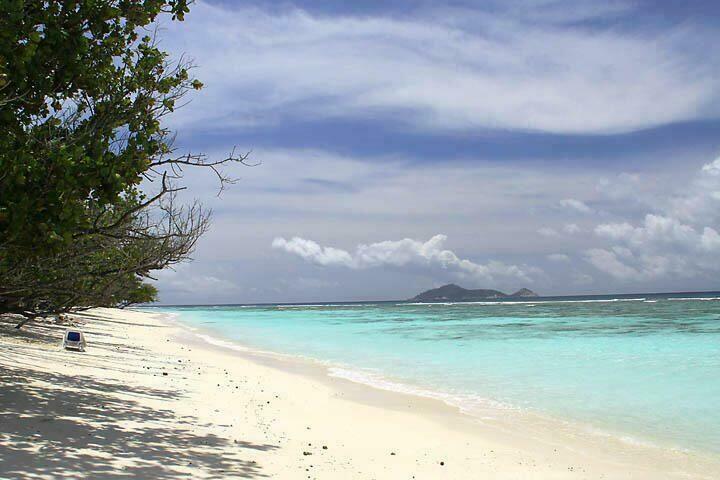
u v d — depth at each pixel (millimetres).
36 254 8141
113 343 28516
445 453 11039
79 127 10180
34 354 18375
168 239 11344
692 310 84250
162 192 9578
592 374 22031
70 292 10633
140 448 9047
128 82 10797
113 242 11195
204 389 16438
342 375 22219
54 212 7930
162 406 13016
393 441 11812
